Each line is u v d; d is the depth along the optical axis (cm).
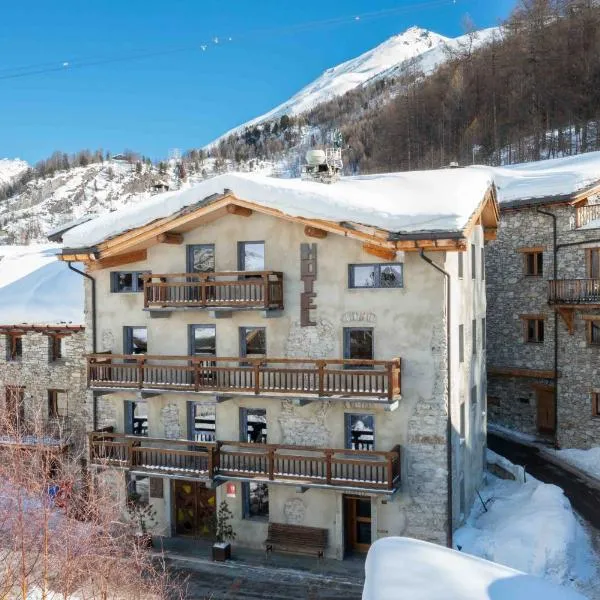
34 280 3194
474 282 2508
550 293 2933
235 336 2227
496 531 2111
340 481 1994
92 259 2284
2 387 2839
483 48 8869
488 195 2355
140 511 2323
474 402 2494
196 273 2178
